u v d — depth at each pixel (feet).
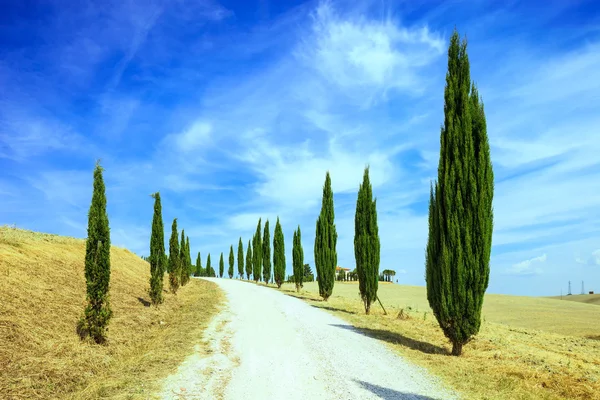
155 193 73.77
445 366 37.99
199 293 110.32
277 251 169.68
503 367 38.73
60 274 56.44
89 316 40.16
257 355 41.29
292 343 47.24
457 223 44.09
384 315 79.41
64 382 28.89
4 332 33.09
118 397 26.63
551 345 58.03
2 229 72.18
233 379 32.78
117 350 39.63
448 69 48.47
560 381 34.71
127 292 73.87
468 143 45.14
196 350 42.06
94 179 43.27
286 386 31.14
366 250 80.43
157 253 72.18
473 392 30.14
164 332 51.39
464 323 43.29
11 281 45.42
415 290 224.74
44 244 69.21
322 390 30.27
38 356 31.76
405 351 44.42
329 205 108.99
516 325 102.53
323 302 102.17
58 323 40.24
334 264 107.04
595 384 34.65
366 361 39.37
